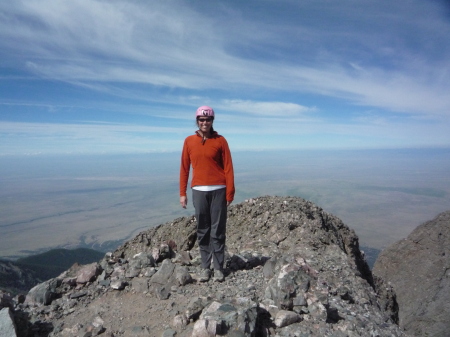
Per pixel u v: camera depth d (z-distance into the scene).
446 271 17.92
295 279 4.43
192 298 4.65
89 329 3.93
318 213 9.59
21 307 4.63
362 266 10.26
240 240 8.54
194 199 5.46
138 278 5.40
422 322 16.91
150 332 3.82
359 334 3.79
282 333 3.66
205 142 5.24
